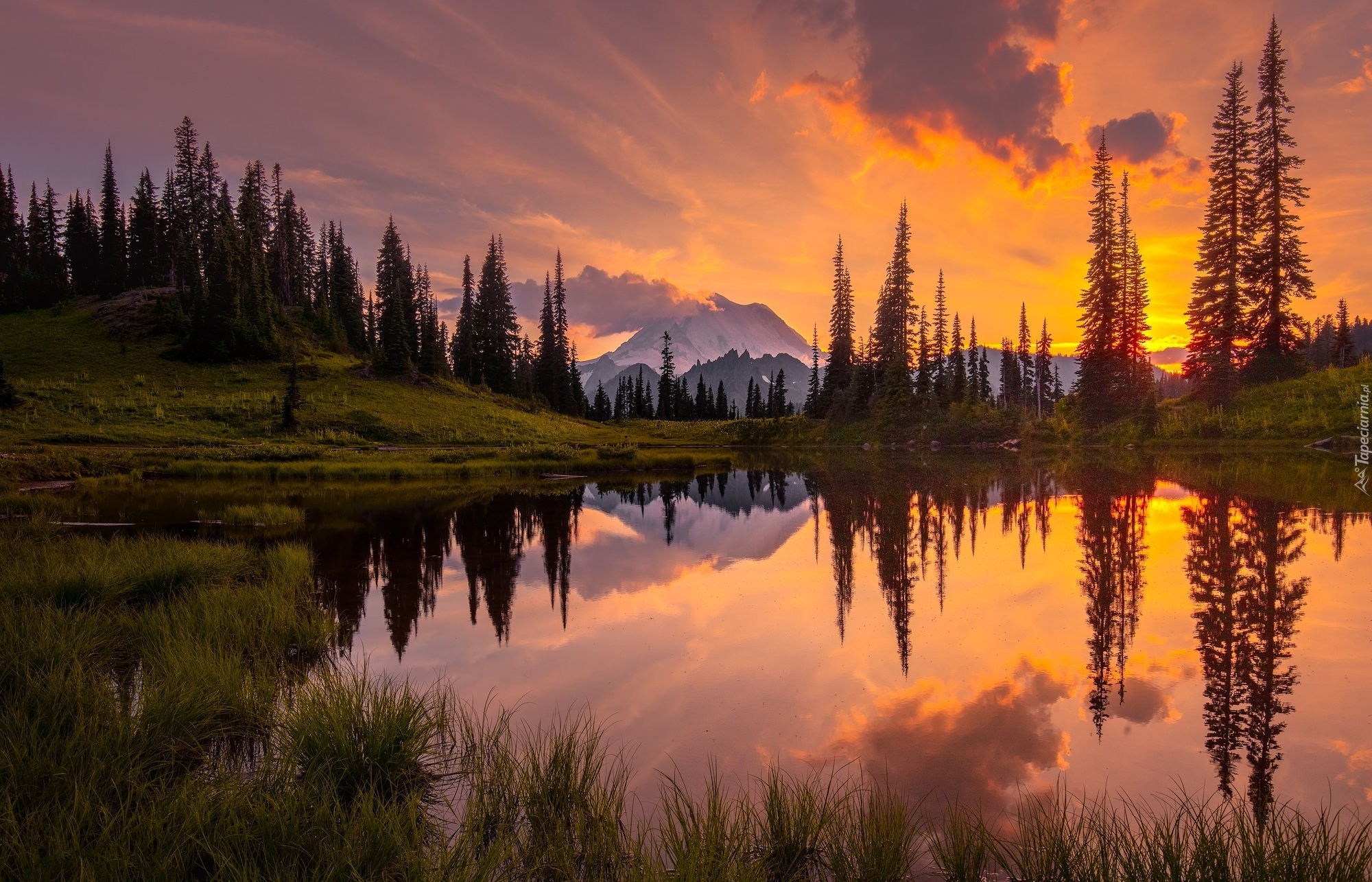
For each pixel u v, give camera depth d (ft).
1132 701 20.57
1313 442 118.83
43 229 304.50
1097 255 171.32
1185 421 144.66
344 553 47.70
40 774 14.08
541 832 13.51
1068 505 64.39
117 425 163.43
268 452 137.90
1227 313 147.64
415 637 28.14
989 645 26.43
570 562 44.73
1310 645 25.21
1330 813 14.11
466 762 16.94
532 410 265.34
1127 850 11.93
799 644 27.07
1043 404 311.27
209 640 23.47
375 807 14.24
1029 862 12.01
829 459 157.48
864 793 15.28
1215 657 24.23
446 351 311.88
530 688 22.44
